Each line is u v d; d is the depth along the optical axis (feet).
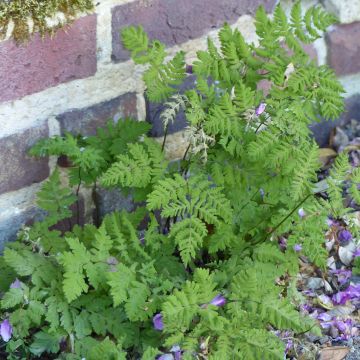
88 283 2.19
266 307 2.03
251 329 2.00
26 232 2.20
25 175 2.28
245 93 2.07
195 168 2.16
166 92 2.15
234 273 2.19
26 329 2.03
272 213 2.22
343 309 2.37
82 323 2.07
